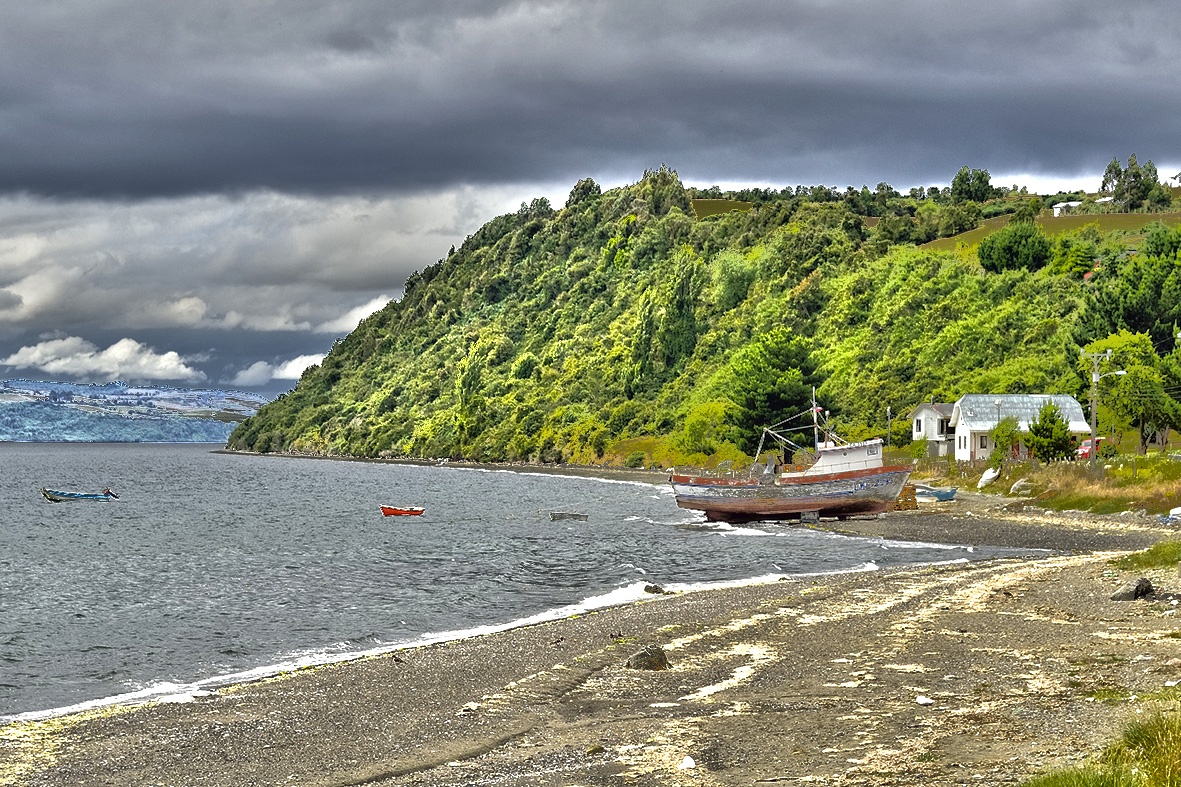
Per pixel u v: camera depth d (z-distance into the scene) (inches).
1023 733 831.7
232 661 1545.3
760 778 770.8
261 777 869.2
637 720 987.3
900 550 2642.7
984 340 6820.9
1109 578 1738.4
